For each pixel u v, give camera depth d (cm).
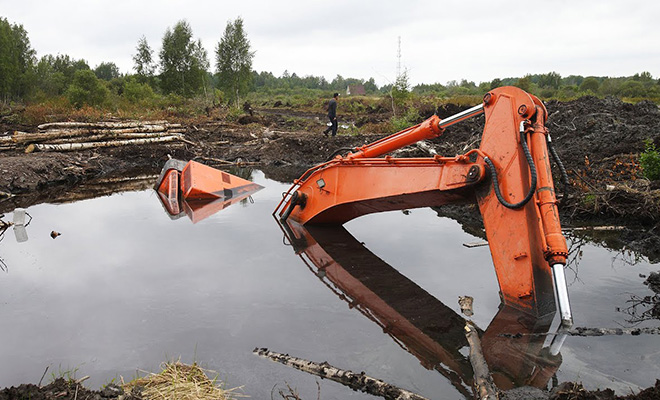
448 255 611
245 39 4097
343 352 366
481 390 297
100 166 1423
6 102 3744
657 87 4619
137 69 4669
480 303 454
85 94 2722
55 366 348
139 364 350
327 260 596
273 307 452
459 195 502
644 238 654
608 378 314
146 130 1778
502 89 455
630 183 790
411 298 472
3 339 389
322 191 719
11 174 1123
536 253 416
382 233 727
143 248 645
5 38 3978
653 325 394
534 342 369
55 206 935
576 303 444
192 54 4462
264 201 991
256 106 5178
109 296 479
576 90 4441
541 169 413
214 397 299
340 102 4500
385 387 310
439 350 369
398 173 572
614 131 1062
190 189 988
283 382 323
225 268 564
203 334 396
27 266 570
